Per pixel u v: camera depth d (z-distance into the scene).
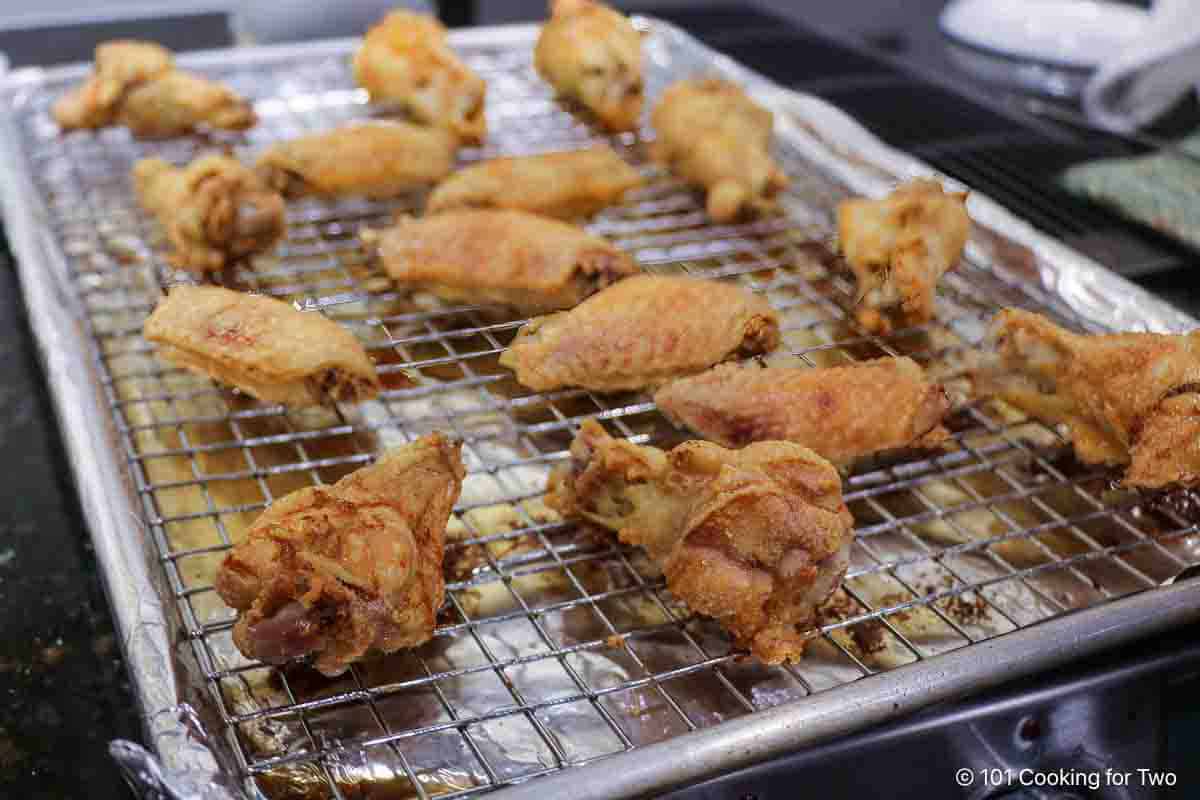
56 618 0.47
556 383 0.52
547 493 0.49
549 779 0.39
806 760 0.41
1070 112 0.77
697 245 0.62
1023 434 0.53
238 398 0.54
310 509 0.43
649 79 0.76
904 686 0.42
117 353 0.55
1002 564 0.48
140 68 0.67
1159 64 0.75
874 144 0.66
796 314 0.58
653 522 0.46
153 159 0.61
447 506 0.45
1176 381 0.48
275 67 0.76
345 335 0.52
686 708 0.43
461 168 0.66
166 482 0.50
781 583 0.44
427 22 0.69
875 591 0.47
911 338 0.56
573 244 0.56
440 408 0.53
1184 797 0.44
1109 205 0.65
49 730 0.44
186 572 0.47
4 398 0.56
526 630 0.46
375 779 0.42
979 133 0.73
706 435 0.50
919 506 0.50
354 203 0.65
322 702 0.43
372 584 0.42
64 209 0.64
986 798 0.43
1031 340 0.50
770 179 0.63
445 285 0.57
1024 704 0.43
